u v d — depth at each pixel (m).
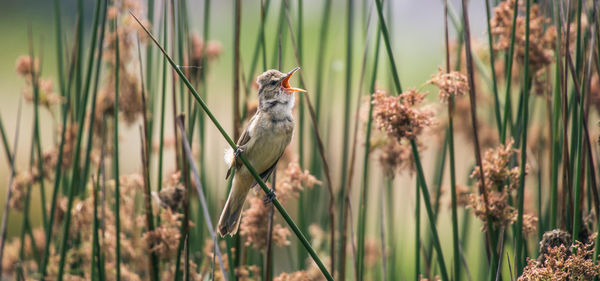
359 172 15.12
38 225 16.69
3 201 17.42
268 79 9.19
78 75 10.30
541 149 11.04
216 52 11.54
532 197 11.79
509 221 8.13
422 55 29.41
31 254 12.05
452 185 8.42
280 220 12.62
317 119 11.10
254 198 9.57
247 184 9.02
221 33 28.20
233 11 9.93
